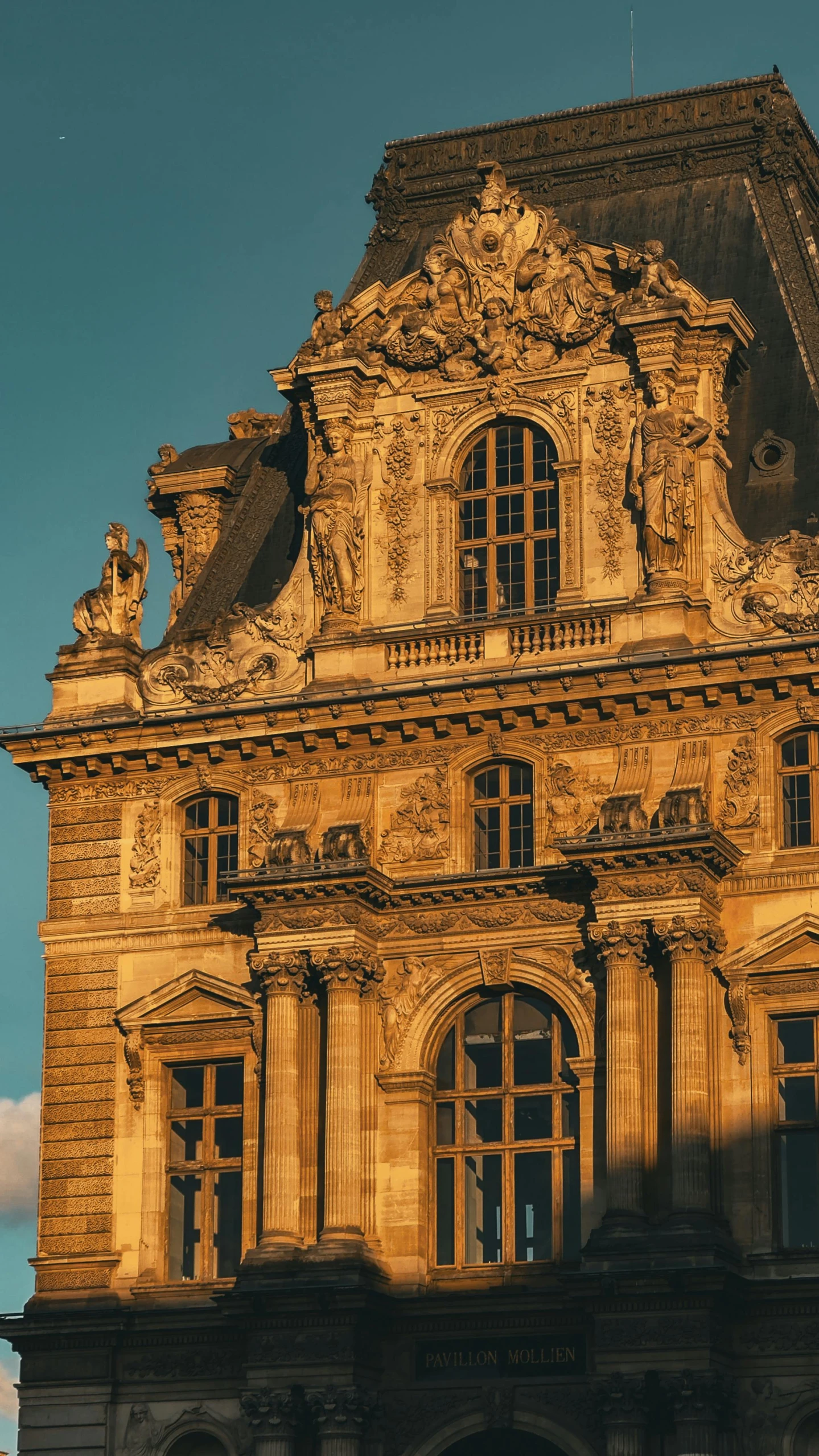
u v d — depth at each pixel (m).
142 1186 72.19
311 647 73.25
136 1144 72.50
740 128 78.56
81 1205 72.62
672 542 70.38
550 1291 66.69
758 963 67.19
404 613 73.50
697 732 69.25
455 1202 69.56
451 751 71.62
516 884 69.50
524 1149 69.12
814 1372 64.38
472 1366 67.44
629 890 66.88
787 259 76.19
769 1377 64.69
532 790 70.88
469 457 74.56
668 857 66.62
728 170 78.38
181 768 74.50
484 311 74.06
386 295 75.38
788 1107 66.94
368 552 74.19
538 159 80.50
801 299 75.25
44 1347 71.31
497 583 73.31
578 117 80.31
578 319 73.06
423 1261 68.81
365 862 69.31
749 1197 66.12
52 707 75.88
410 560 73.81
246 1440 68.94
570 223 79.12
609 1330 64.44
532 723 70.69
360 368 74.44
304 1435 67.12
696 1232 64.38
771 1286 64.50
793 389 73.44
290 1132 69.06
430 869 71.00
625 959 66.81
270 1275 67.44
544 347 73.56
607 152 79.69
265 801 73.25
